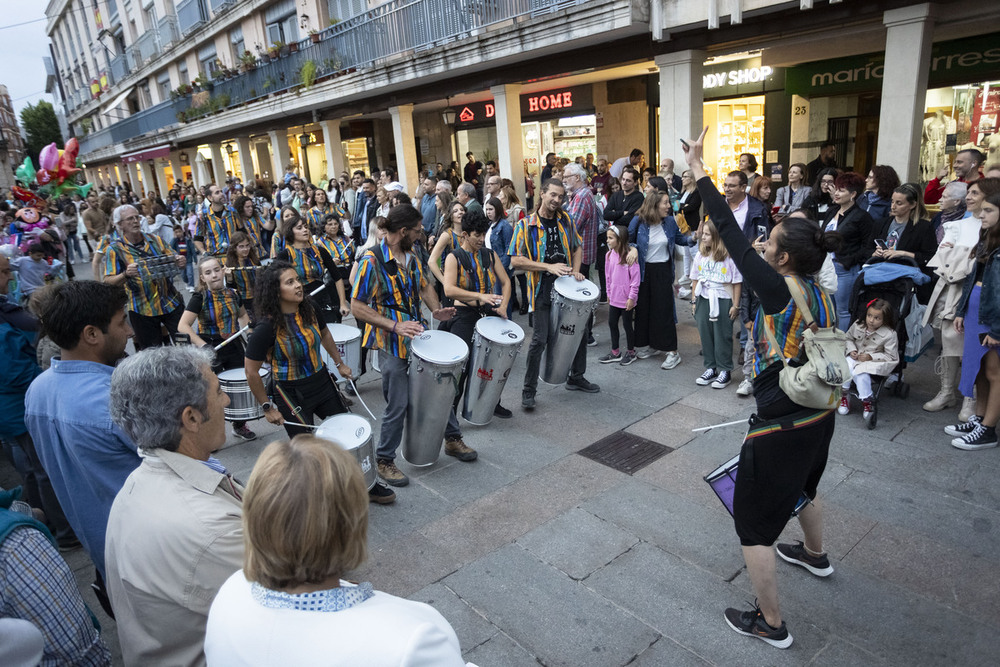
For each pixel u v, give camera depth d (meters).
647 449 4.41
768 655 2.60
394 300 3.96
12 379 3.40
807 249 2.40
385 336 3.94
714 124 13.02
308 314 3.60
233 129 22.66
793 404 2.46
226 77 21.06
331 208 10.38
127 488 1.58
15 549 1.42
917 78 6.86
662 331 5.85
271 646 1.06
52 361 2.11
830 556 3.18
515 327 4.68
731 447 4.35
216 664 1.13
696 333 6.92
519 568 3.22
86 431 1.91
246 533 1.13
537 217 4.96
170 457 1.55
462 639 2.76
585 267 7.04
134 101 36.78
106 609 2.18
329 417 3.71
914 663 2.52
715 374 5.50
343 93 14.59
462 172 19.77
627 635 2.75
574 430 4.79
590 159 14.14
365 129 20.56
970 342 4.04
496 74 11.78
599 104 14.69
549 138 16.44
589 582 3.09
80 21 42.41
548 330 5.12
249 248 5.39
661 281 5.77
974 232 4.15
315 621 1.07
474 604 2.98
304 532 1.07
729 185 5.27
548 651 2.68
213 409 1.64
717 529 3.46
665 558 3.24
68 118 56.03
